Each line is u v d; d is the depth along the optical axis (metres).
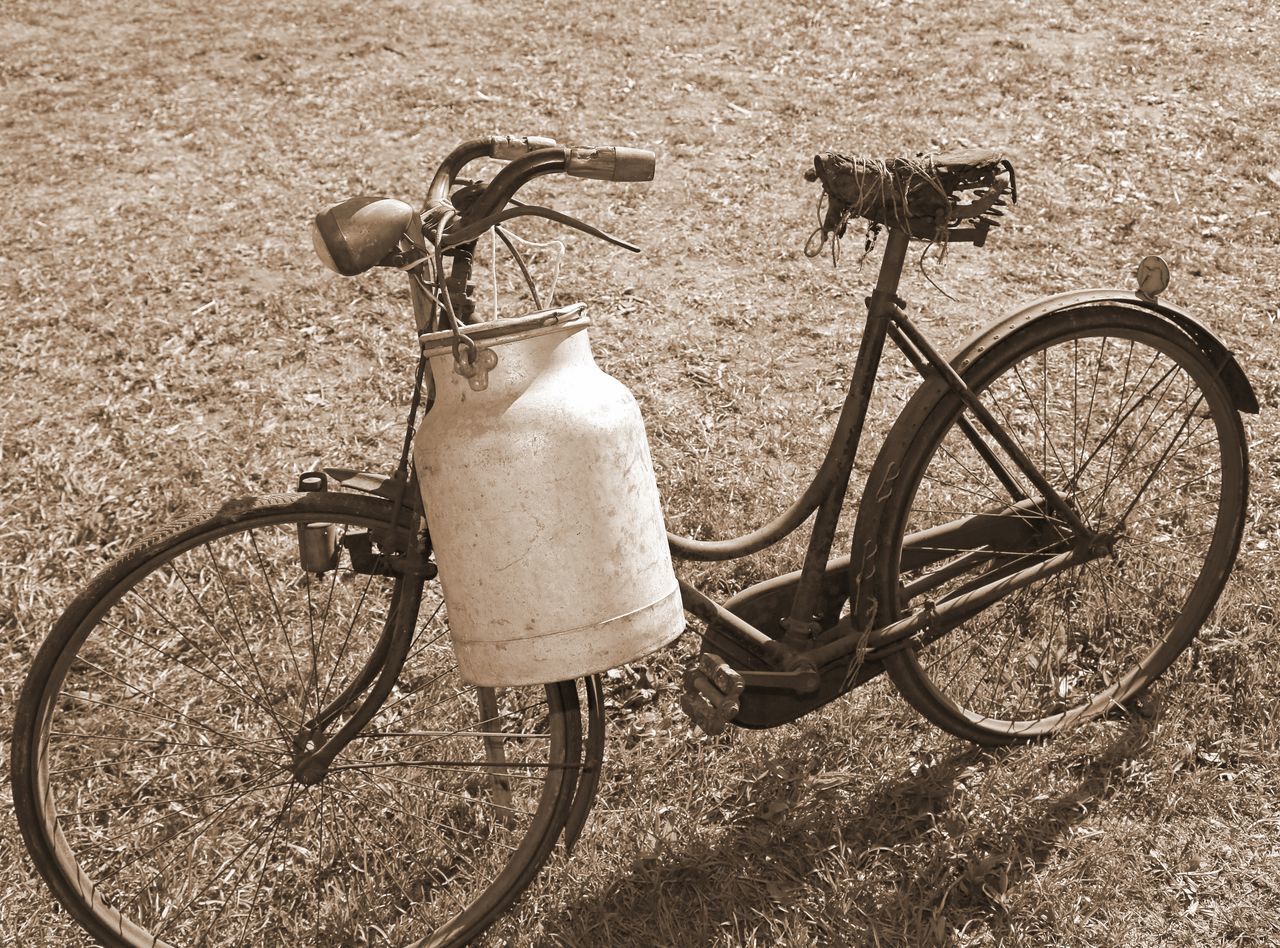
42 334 4.90
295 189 6.23
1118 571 3.13
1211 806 2.56
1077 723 2.79
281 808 2.66
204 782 2.83
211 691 3.06
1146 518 3.35
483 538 1.85
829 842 2.56
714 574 3.31
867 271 4.97
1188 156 5.68
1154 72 6.70
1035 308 2.45
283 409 4.29
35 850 2.14
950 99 6.62
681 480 3.71
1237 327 4.28
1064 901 2.37
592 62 7.70
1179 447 3.66
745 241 5.29
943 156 2.27
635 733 2.88
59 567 3.55
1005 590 2.62
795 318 4.67
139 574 2.10
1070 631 3.04
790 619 2.54
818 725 2.83
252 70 8.02
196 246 5.62
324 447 4.08
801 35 7.84
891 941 2.34
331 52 8.27
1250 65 6.70
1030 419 3.87
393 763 2.32
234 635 3.22
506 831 2.59
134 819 2.76
